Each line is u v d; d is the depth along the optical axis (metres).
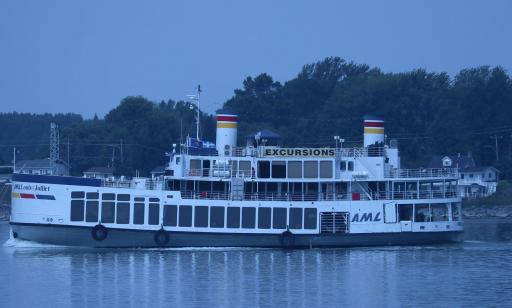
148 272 185.00
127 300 160.38
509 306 156.12
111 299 161.00
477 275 183.62
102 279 178.00
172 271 186.38
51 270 186.50
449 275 183.62
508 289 169.75
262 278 179.88
